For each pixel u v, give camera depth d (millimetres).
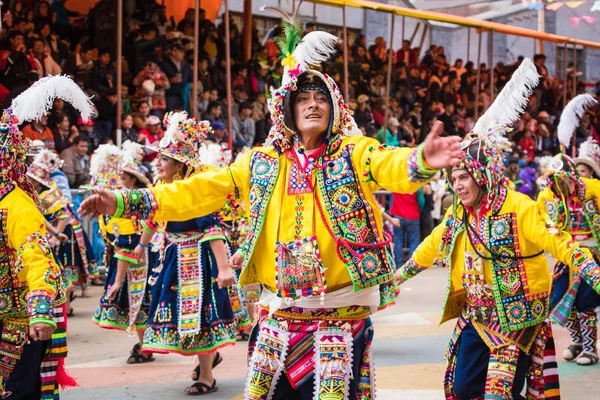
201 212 3479
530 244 4133
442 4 22062
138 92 13336
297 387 3312
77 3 15297
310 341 3283
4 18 12133
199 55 14961
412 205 13359
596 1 21844
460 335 4273
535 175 17406
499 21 23328
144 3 14344
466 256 4230
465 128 19141
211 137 13398
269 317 3371
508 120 4277
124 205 3350
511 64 22688
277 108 3365
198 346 5496
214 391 5574
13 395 3865
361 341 3355
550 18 23500
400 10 14727
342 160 3270
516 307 4086
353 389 3293
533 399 4238
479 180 4121
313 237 3238
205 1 17875
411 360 6555
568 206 6723
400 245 13352
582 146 7551
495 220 4141
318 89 3320
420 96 18797
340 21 20781
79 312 9102
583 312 6559
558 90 21938
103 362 6590
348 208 3240
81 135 11609
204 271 5582
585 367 6469
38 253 3723
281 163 3387
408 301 9992
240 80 15375
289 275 3260
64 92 3883
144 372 6215
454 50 24203
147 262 6445
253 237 3363
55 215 8305
